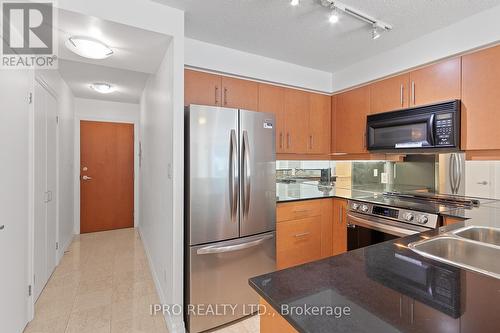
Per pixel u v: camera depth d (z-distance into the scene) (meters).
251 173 2.03
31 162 1.94
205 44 2.29
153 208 2.70
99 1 1.52
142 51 1.98
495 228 1.25
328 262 0.87
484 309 0.58
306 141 2.92
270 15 1.88
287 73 2.74
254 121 2.05
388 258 0.90
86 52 1.86
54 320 1.93
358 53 2.52
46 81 2.50
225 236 1.91
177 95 1.77
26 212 1.85
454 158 2.23
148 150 3.13
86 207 4.19
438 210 1.79
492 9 1.75
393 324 0.53
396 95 2.39
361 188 3.06
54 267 2.82
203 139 1.82
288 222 2.38
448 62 2.02
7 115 1.57
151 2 1.68
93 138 4.22
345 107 2.92
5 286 1.54
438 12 1.81
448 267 0.82
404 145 2.25
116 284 2.50
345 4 1.73
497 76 1.76
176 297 1.77
